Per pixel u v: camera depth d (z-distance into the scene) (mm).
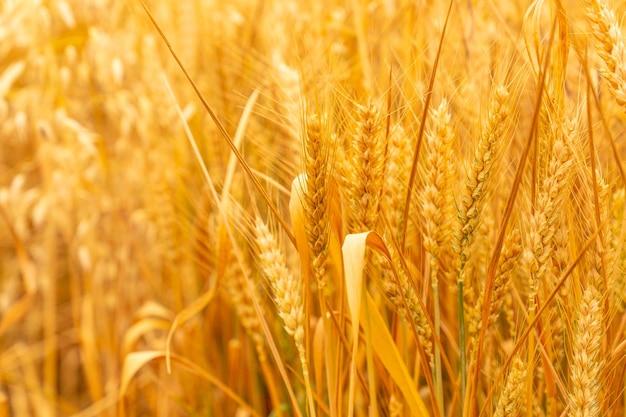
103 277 1307
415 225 729
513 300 740
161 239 974
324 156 648
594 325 642
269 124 910
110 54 1146
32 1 1136
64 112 1136
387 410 765
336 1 1047
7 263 1603
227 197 741
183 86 1050
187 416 1081
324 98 681
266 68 860
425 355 672
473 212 648
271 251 694
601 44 629
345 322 750
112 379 1148
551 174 634
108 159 1267
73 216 1391
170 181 980
